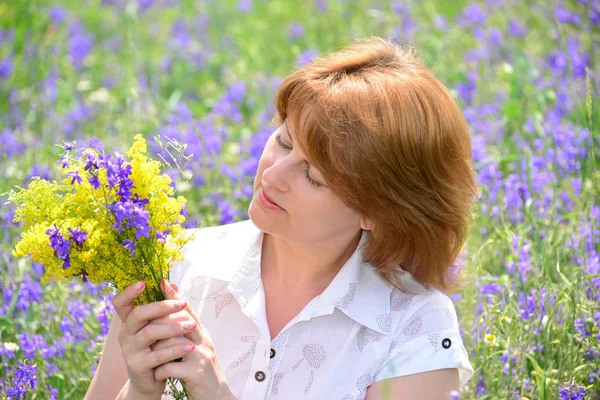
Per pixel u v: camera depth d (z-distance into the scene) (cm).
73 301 403
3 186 513
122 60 758
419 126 262
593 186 465
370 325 278
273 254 290
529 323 367
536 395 356
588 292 398
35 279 425
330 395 276
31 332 396
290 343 280
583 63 623
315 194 265
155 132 580
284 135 270
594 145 490
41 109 635
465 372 291
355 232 281
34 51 731
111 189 247
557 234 433
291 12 920
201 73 783
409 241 277
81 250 247
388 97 261
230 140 632
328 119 257
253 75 745
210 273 288
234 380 283
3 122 629
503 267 427
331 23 823
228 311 289
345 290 278
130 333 256
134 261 252
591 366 354
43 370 372
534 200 467
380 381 279
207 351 261
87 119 637
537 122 557
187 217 504
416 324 283
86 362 382
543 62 682
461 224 281
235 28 816
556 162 501
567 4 719
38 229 245
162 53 827
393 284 284
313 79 265
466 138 280
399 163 262
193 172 529
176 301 255
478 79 646
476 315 381
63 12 823
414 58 279
